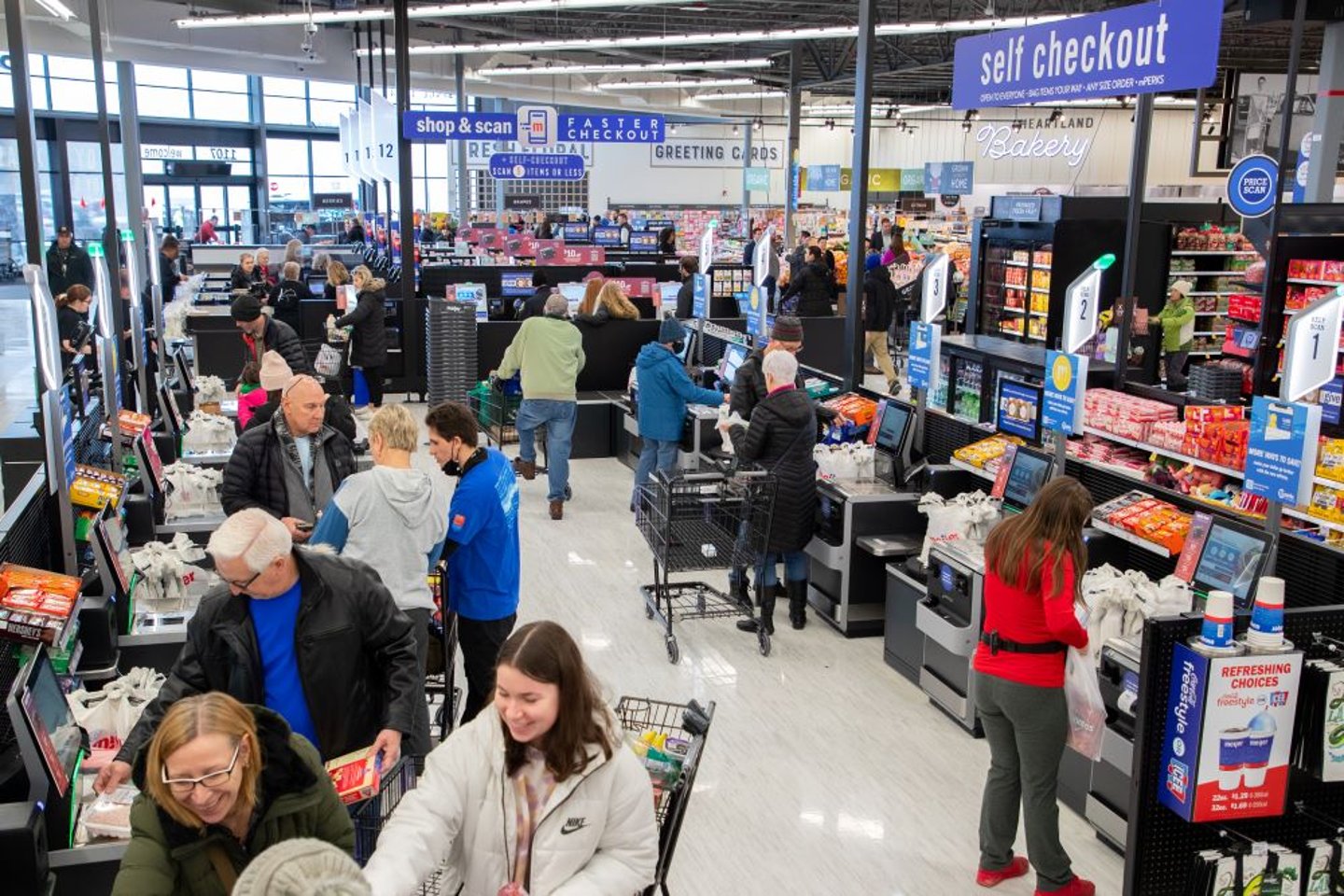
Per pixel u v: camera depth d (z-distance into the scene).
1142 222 12.15
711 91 33.53
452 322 12.43
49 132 24.58
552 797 2.21
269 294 14.80
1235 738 3.38
